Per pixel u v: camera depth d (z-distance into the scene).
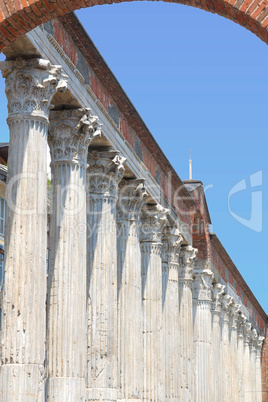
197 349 56.59
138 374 36.78
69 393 27.02
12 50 25.09
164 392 41.28
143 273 41.66
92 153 33.38
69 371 27.22
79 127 28.86
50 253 28.06
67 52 28.36
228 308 67.62
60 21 27.55
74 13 27.45
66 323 27.41
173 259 46.81
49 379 27.16
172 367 45.22
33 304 24.09
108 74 32.06
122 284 37.25
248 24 17.33
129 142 37.06
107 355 31.77
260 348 91.88
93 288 32.19
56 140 28.66
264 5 16.73
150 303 41.28
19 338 23.89
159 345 41.28
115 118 34.59
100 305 32.06
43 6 18.19
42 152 25.11
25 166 24.66
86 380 31.38
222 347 65.56
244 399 74.62
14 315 24.03
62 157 28.56
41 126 25.22
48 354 27.34
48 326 27.58
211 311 61.84
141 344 37.69
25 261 24.22
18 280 24.16
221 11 17.59
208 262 57.56
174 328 45.91
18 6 18.05
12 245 24.38
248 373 80.00
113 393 31.83
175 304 46.44
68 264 27.80
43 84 25.23
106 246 32.81
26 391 23.59
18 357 23.78
